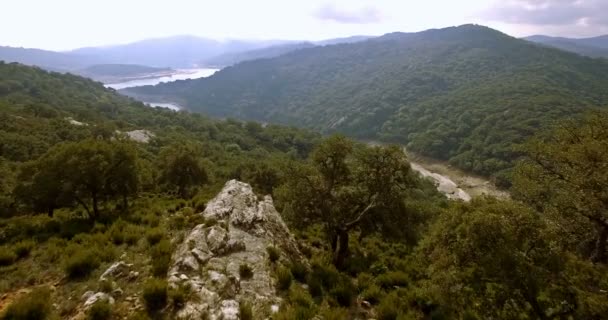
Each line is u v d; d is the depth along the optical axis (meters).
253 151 103.44
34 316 6.83
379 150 15.28
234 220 13.12
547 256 8.60
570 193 12.27
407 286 12.51
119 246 10.82
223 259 10.16
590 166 11.55
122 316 6.98
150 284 7.54
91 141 16.92
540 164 15.60
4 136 48.38
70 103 133.62
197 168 30.48
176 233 12.12
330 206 15.20
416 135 113.81
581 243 12.25
